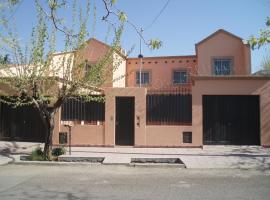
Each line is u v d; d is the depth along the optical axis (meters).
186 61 27.20
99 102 19.06
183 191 9.87
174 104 18.84
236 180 11.42
